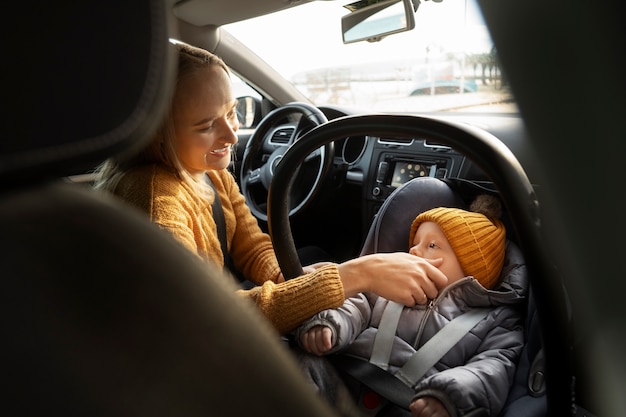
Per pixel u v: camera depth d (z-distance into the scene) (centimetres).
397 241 128
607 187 111
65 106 27
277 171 87
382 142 182
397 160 177
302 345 94
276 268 128
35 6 26
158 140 97
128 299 30
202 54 99
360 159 187
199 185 108
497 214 124
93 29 28
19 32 26
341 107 209
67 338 28
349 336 98
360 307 109
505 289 113
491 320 106
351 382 96
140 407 29
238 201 137
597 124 111
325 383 93
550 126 117
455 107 180
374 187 182
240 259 136
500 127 147
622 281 111
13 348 27
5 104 26
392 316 106
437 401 83
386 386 89
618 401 108
